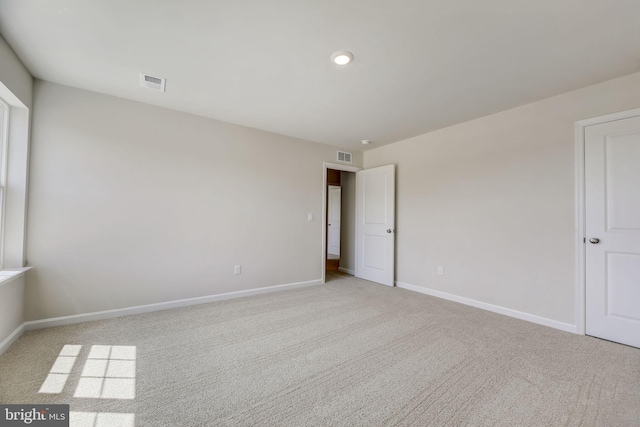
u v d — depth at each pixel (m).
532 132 2.82
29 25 1.75
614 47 1.92
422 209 3.90
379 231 4.44
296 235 4.11
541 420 1.42
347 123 3.49
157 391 1.64
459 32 1.78
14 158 2.30
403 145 4.20
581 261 2.50
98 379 1.74
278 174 3.93
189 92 2.68
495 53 2.00
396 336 2.42
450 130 3.58
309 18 1.66
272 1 1.53
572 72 2.25
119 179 2.80
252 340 2.32
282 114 3.21
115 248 2.78
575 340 2.36
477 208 3.27
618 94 2.33
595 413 1.47
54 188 2.50
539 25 1.70
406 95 2.69
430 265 3.77
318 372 1.86
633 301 2.25
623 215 2.30
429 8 1.58
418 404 1.54
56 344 2.17
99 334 2.37
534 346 2.25
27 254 2.39
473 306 3.26
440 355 2.09
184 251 3.17
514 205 2.95
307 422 1.40
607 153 2.38
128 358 2.00
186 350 2.13
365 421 1.41
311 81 2.44
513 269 2.94
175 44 1.94
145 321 2.69
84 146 2.63
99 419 1.40
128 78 2.42
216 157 3.39
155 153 2.99
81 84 2.54
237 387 1.69
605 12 1.59
